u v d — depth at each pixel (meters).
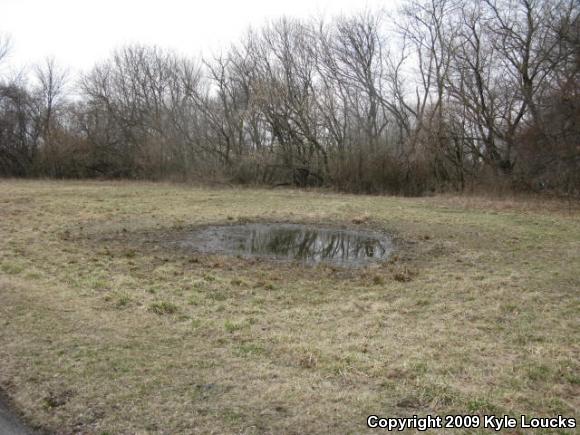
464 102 24.05
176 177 31.52
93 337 5.39
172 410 3.96
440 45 25.42
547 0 21.92
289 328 5.89
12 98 37.94
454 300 7.16
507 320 6.29
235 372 4.62
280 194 23.72
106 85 37.88
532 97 21.81
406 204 19.36
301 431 3.70
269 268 9.13
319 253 10.84
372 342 5.44
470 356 5.09
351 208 17.75
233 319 6.13
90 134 37.28
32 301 6.51
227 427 3.74
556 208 17.58
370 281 8.27
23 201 18.58
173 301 6.77
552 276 8.47
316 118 28.45
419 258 10.17
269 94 28.44
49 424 3.79
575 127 17.92
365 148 27.41
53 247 10.16
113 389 4.28
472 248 11.03
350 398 4.16
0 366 4.69
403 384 4.42
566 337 5.70
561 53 20.53
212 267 8.99
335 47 28.55
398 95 27.62
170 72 34.72
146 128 36.34
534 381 4.59
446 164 25.78
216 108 31.09
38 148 38.03
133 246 10.73
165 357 4.93
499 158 23.56
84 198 20.22
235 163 29.58
